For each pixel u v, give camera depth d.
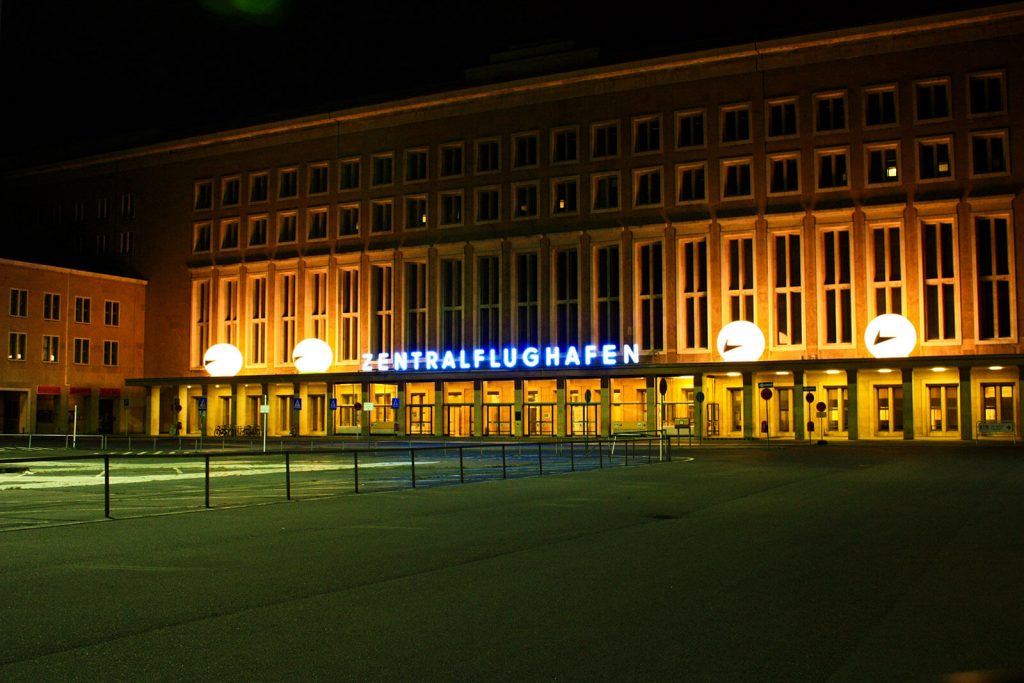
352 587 9.20
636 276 60.75
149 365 77.12
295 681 5.92
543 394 63.31
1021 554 11.16
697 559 10.88
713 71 59.22
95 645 6.88
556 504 17.89
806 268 56.28
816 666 6.23
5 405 71.19
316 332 70.38
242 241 73.44
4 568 10.42
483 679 5.95
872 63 55.53
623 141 61.47
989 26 52.91
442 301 66.38
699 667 6.21
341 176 70.12
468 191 65.81
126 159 79.31
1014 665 6.20
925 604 8.26
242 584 9.38
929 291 53.91
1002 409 52.09
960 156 53.31
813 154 56.53
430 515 15.98
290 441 59.00
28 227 83.81
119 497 20.03
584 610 8.05
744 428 55.91
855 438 53.00
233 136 73.69
